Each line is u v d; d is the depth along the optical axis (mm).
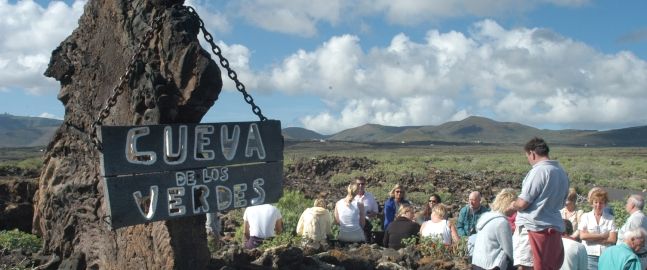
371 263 9266
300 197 21562
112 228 6066
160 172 6359
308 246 10031
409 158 68188
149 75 6535
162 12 6758
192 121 6672
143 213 6262
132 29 7012
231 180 6789
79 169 7996
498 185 35469
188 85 6398
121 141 6129
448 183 34281
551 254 7414
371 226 13227
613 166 55875
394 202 13281
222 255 8273
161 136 6371
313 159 41906
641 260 7723
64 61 8086
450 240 10617
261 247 10188
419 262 9750
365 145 180750
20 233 9445
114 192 6082
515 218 8617
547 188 7375
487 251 7699
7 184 11414
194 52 6344
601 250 9023
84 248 7879
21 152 112000
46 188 8406
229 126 6770
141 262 6953
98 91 7590
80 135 7902
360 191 13406
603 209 9141
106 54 7492
